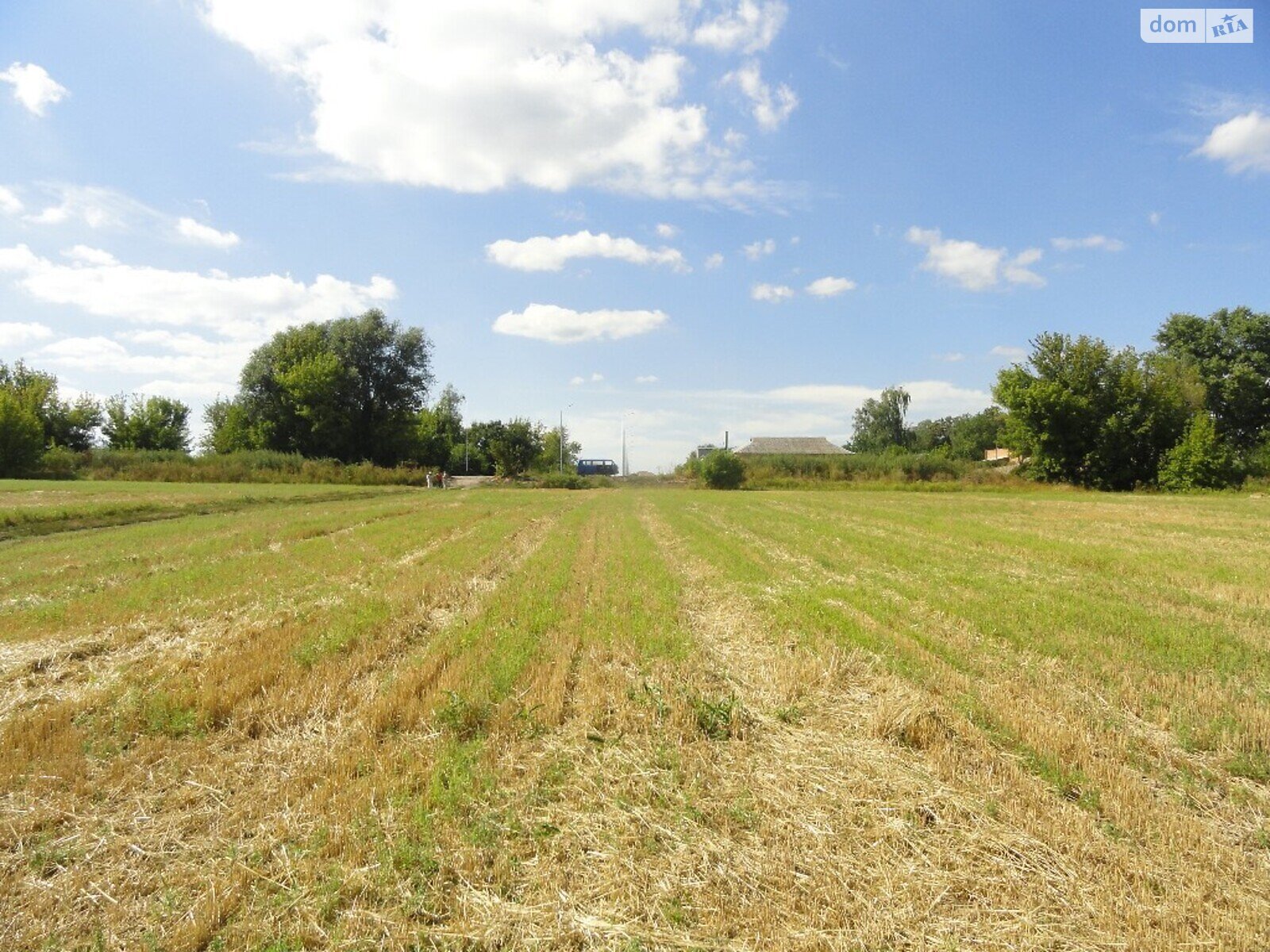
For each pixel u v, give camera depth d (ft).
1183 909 13.03
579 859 14.74
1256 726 20.79
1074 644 29.22
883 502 123.34
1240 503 112.68
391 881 13.80
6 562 50.83
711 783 18.12
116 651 30.01
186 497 105.91
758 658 29.17
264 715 22.06
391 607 36.11
